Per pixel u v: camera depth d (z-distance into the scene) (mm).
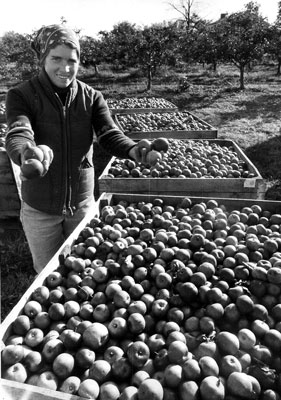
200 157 6281
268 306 2512
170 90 22094
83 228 3475
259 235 3418
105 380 2021
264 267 2730
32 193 3307
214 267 2809
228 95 19531
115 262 2908
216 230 3496
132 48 23344
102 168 8781
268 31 20859
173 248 3029
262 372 1986
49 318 2404
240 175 5516
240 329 2316
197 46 22734
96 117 3305
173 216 3887
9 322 2305
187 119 9797
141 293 2586
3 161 5336
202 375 1943
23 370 2037
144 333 2322
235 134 11742
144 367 2064
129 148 3053
